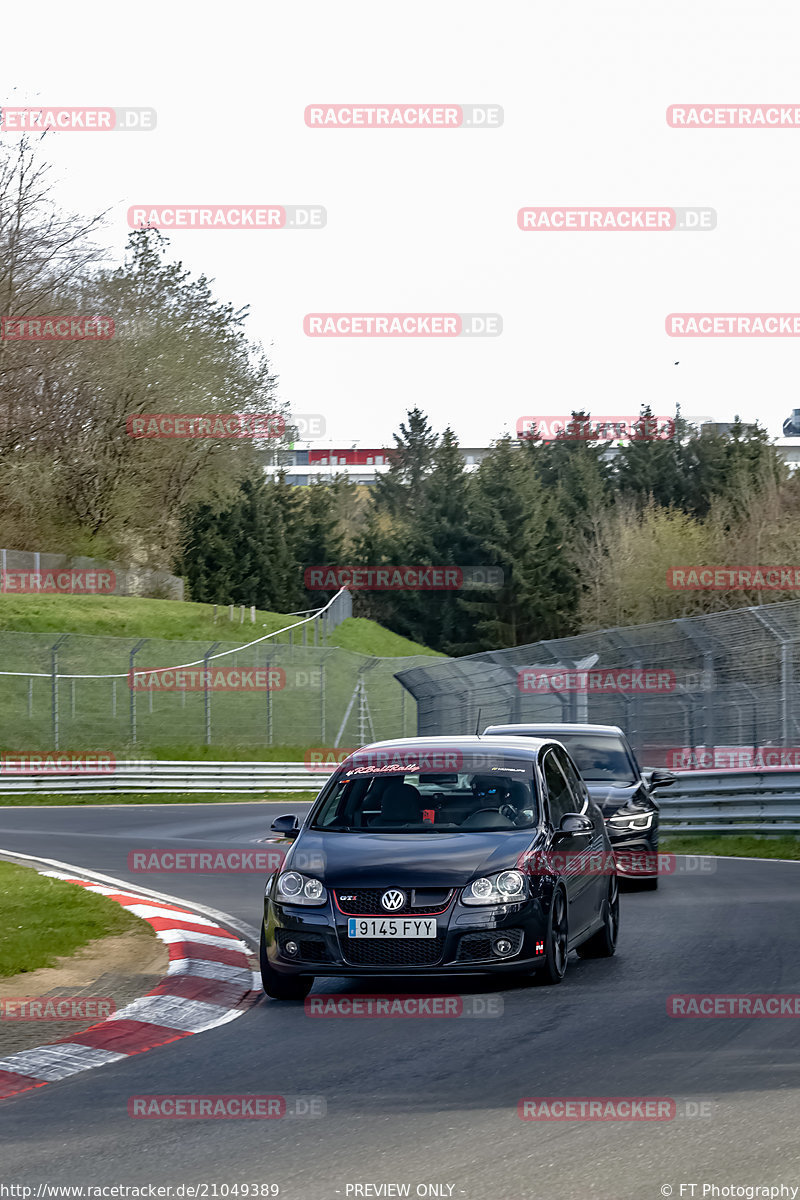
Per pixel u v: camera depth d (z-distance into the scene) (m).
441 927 16.50
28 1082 13.14
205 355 118.06
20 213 96.12
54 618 95.12
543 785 18.97
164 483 122.50
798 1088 12.12
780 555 111.94
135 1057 14.20
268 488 151.88
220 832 45.28
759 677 43.56
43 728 74.00
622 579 123.62
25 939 21.27
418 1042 14.46
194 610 106.19
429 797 18.78
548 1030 14.84
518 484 153.00
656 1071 12.87
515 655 52.62
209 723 72.56
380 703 87.00
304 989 17.41
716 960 19.50
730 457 159.88
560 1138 10.74
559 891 17.77
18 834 44.44
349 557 160.38
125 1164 10.34
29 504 104.81
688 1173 9.80
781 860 35.31
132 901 26.41
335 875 16.91
